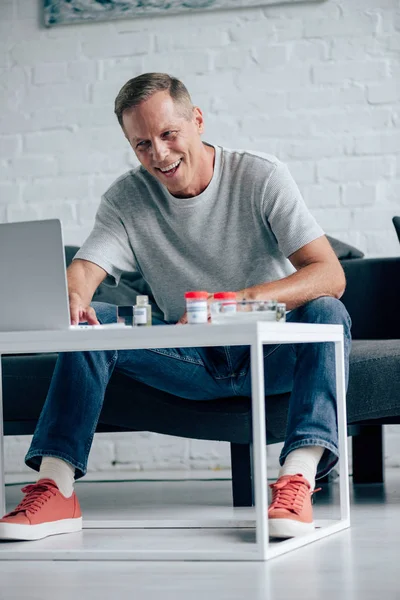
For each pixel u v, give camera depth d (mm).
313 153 4113
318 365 2070
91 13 4312
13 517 1991
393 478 3486
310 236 2439
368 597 1412
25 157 4344
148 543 1937
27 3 4383
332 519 2223
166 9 4242
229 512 2535
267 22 4172
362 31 4094
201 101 4215
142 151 2447
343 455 2127
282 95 4145
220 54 4211
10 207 4344
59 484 2104
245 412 2537
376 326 3307
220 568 1684
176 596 1466
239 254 2562
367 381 2562
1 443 2080
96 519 2441
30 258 1863
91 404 2141
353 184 4074
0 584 1604
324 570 1636
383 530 2090
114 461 4137
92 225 4277
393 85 4062
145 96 2387
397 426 3943
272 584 1529
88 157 4297
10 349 1876
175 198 2549
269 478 3631
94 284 2613
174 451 4109
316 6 4133
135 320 1943
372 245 4047
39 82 4355
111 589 1536
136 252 2670
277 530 1897
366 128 4078
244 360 2430
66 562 1805
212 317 1851
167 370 2428
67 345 1836
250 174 2518
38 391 2848
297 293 2264
